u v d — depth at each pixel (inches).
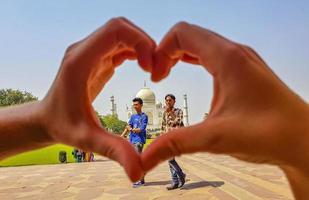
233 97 29.5
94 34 33.8
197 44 31.3
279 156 29.8
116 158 29.2
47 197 242.5
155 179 313.0
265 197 205.0
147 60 33.0
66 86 33.5
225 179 281.4
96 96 37.7
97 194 245.9
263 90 29.1
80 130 32.3
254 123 28.7
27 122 36.8
